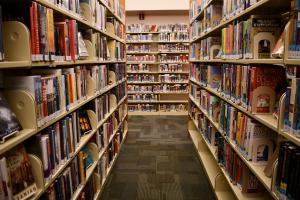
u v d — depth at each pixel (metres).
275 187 1.30
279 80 1.59
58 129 1.61
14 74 1.60
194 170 3.24
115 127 3.55
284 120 1.22
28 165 1.29
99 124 2.59
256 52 1.62
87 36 2.39
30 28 1.25
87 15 2.31
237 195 1.90
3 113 1.13
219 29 2.65
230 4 2.09
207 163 3.21
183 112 6.52
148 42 6.44
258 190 1.89
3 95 1.22
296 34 1.11
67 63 1.72
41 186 1.34
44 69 1.72
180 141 4.38
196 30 3.92
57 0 1.57
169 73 6.58
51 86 1.48
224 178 2.48
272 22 1.61
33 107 1.26
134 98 6.63
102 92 2.75
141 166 3.37
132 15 6.69
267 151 1.66
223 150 2.44
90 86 2.36
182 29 6.39
